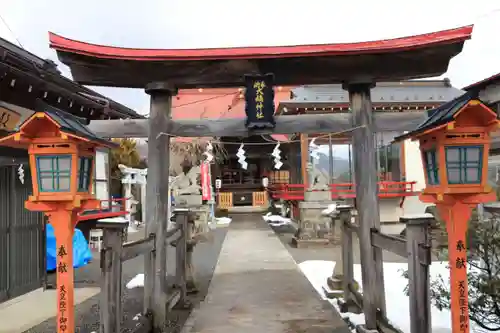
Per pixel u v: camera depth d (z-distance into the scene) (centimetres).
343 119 593
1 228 726
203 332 518
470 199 362
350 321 559
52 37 548
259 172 3725
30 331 559
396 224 1576
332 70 575
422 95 1762
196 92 2883
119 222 374
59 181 358
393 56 556
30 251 796
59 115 365
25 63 755
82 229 1433
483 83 968
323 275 873
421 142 406
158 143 590
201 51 559
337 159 1830
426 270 338
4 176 743
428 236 349
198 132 603
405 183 1530
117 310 367
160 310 525
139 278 870
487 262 477
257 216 2711
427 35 539
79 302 709
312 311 603
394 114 577
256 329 527
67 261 363
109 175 1585
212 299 685
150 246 505
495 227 507
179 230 666
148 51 558
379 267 498
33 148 356
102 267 365
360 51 541
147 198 582
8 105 769
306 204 1381
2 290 721
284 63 570
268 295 705
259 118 574
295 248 1321
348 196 1520
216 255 1195
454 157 362
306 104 1582
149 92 600
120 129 620
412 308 345
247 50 557
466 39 532
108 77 587
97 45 555
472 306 476
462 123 361
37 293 781
